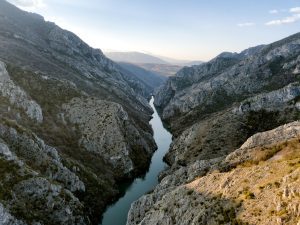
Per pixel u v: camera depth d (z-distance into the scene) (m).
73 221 76.25
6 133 86.88
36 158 86.94
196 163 88.62
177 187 79.69
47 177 81.94
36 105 119.31
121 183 115.50
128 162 121.56
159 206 71.00
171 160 135.75
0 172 71.50
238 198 55.44
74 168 98.25
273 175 57.34
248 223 48.62
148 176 124.00
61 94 136.62
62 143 113.69
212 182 66.31
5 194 67.25
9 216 62.88
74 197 82.50
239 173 63.62
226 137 124.25
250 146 83.56
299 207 44.84
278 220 45.31
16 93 118.50
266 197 51.66
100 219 89.50
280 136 82.69
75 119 128.38
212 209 56.50
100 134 124.69
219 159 86.69
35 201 72.62
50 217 72.38
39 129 113.00
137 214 81.62
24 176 74.12
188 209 61.81
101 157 119.31
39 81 135.50
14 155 78.44
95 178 102.81
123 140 125.38
